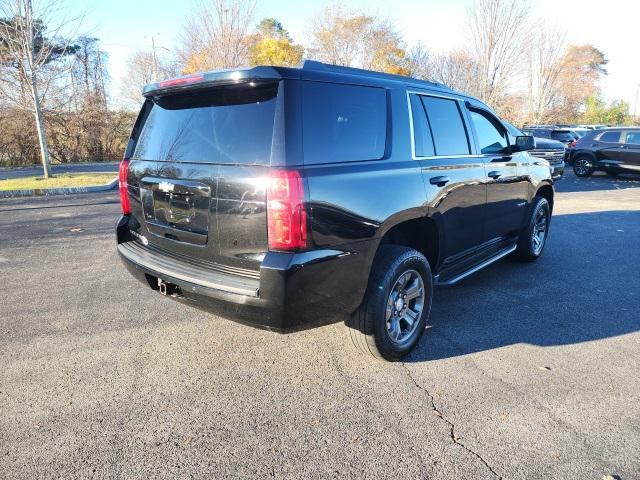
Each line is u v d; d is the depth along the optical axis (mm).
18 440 2514
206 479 2262
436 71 32312
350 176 2857
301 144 2672
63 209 9586
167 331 3861
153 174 3295
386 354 3309
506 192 4750
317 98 2814
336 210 2750
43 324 3963
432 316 4238
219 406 2852
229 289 2711
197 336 3779
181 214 3088
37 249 6379
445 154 3855
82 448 2463
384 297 3131
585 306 4484
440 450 2484
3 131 21625
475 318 4195
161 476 2275
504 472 2330
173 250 3230
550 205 6086
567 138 19625
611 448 2502
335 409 2834
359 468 2350
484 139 4543
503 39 18688
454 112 4082
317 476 2293
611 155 15664
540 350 3596
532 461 2406
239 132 2803
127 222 3779
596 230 7922
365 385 3098
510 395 2990
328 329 3930
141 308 4324
